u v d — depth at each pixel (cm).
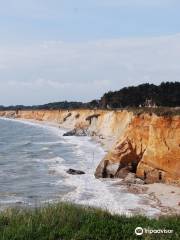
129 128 4803
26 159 6456
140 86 12212
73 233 1304
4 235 1280
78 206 1565
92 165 5706
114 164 4612
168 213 2950
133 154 4659
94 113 12544
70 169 5066
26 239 1273
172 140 4106
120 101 12925
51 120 19125
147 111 4769
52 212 1444
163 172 4166
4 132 13475
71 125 15438
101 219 1405
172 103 9688
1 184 4281
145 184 4166
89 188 3997
